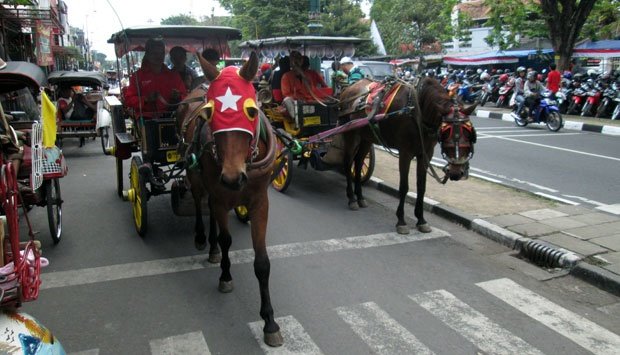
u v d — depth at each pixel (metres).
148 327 4.23
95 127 13.45
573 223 6.42
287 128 8.54
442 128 5.81
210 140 3.87
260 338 4.04
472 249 5.96
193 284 5.05
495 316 4.38
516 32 21.95
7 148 3.12
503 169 9.91
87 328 4.21
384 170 9.85
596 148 11.89
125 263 5.57
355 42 8.96
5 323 2.38
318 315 4.40
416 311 4.47
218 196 4.20
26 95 6.64
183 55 7.29
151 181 6.08
